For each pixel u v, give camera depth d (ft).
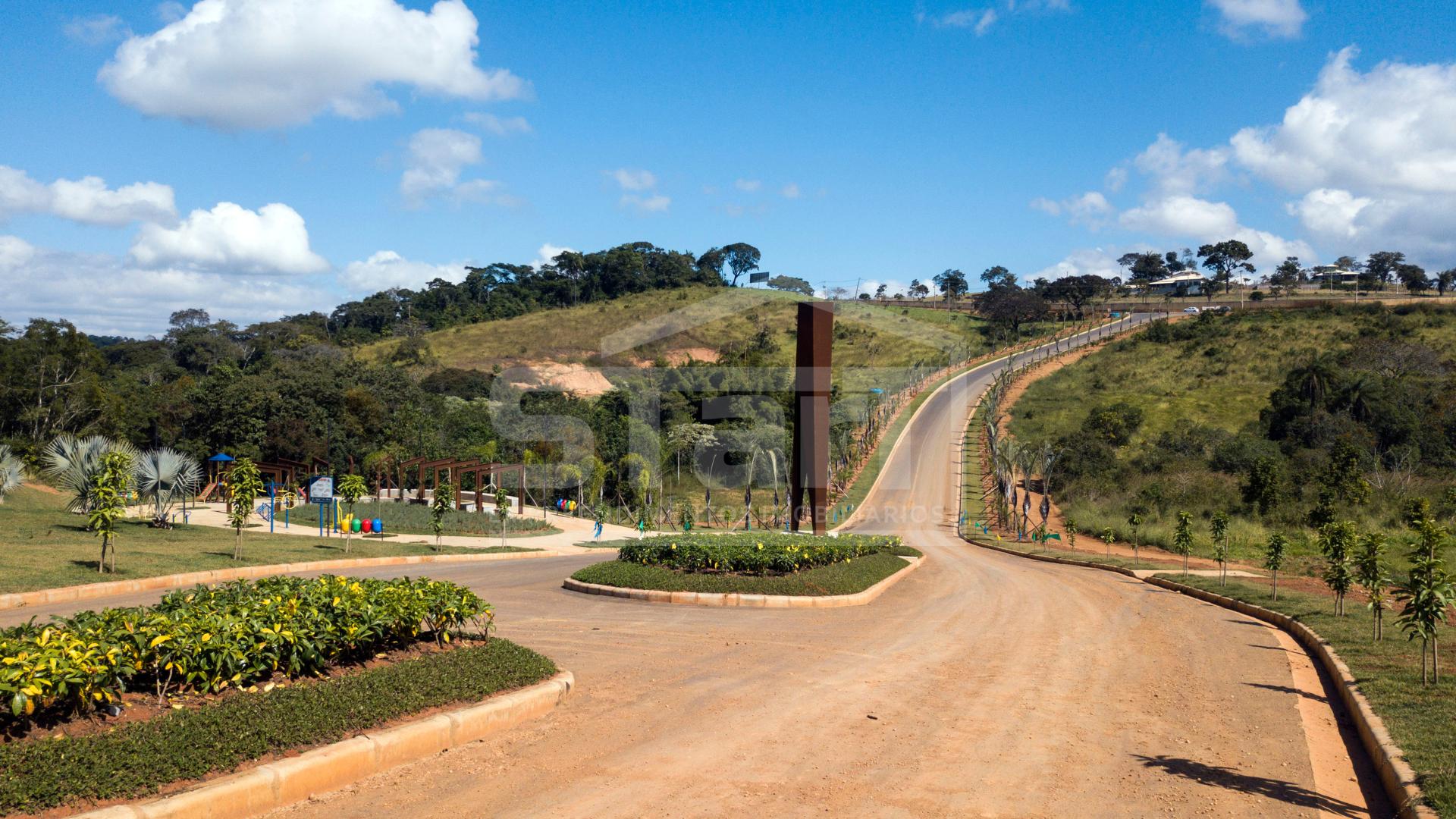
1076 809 18.04
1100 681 30.40
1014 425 211.41
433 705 22.44
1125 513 130.72
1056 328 366.22
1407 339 228.63
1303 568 78.23
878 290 489.26
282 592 24.86
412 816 16.99
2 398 146.00
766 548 53.93
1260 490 119.24
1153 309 391.86
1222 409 199.31
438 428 176.96
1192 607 51.67
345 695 21.08
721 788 18.80
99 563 50.75
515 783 18.98
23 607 39.86
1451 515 103.45
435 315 387.75
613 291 422.00
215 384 164.96
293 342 304.71
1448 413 149.69
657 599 47.80
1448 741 21.47
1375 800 19.36
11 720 16.72
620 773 19.71
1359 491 114.62
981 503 156.35
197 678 20.13
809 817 17.17
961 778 19.79
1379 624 37.42
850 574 53.67
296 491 127.54
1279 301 371.56
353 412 176.14
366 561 67.82
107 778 15.66
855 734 23.06
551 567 69.41
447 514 114.83
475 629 36.81
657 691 27.30
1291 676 31.94
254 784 16.90
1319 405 158.20
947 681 29.71
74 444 73.26
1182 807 18.35
